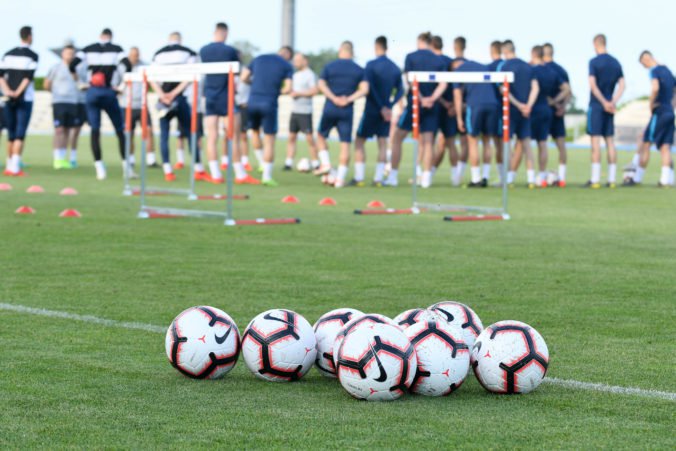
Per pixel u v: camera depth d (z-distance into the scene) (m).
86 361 6.21
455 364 5.38
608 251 11.89
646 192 21.12
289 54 26.33
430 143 21.59
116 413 5.02
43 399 5.29
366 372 5.22
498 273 10.09
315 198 18.78
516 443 4.54
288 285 9.23
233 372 6.02
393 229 14.00
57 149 25.56
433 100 20.97
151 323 7.46
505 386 5.43
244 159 26.06
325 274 9.91
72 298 8.47
